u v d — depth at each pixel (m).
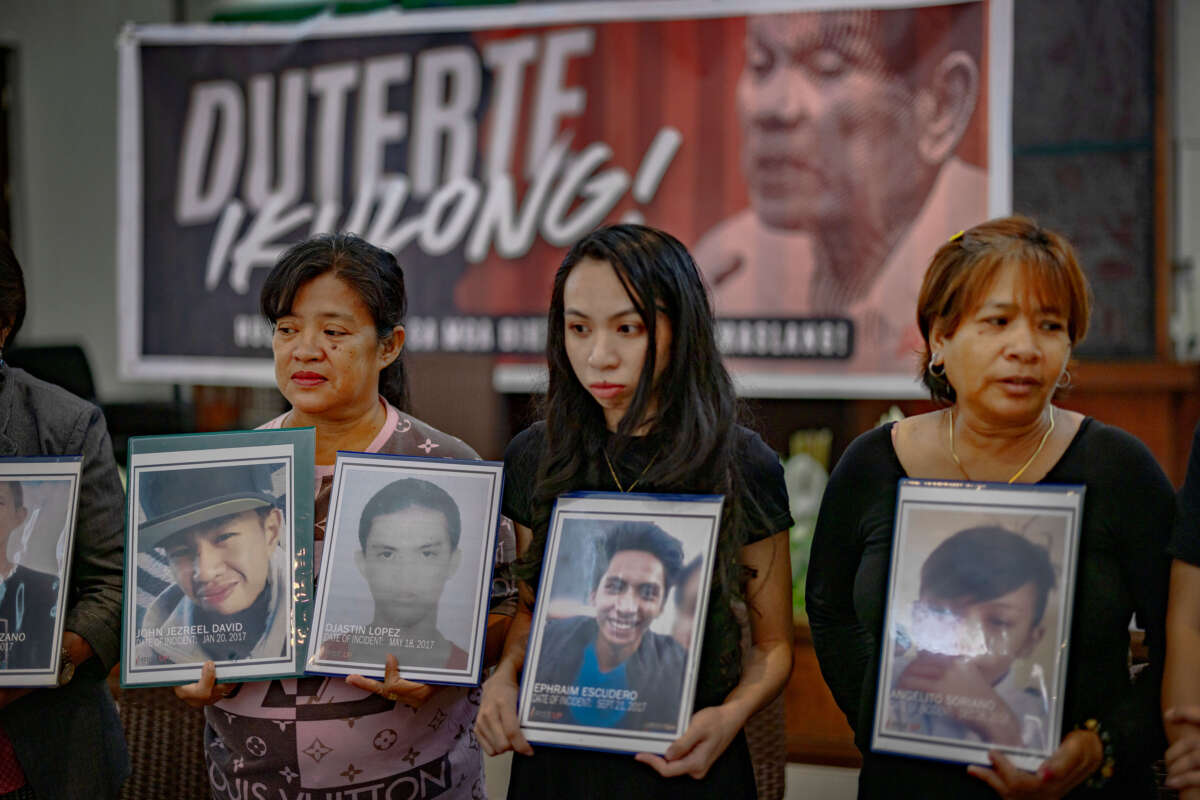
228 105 3.41
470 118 3.29
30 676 1.41
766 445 1.41
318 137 3.38
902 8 2.94
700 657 1.28
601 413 1.41
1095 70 3.30
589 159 3.21
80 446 1.54
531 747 1.28
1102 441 1.29
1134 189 3.30
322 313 1.45
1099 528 1.25
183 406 3.72
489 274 3.31
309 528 1.45
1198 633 1.21
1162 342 3.30
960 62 2.91
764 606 1.37
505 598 1.53
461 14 3.26
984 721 1.19
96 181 4.35
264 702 1.44
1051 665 1.19
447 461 1.45
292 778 1.44
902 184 2.98
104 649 1.48
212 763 1.51
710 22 3.10
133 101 3.46
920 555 1.27
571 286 1.32
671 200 3.16
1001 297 1.23
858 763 2.49
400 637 1.38
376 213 3.37
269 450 1.48
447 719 1.52
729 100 3.10
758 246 3.11
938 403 1.45
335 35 3.34
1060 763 1.15
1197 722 1.17
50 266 4.41
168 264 3.48
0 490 1.46
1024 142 3.37
